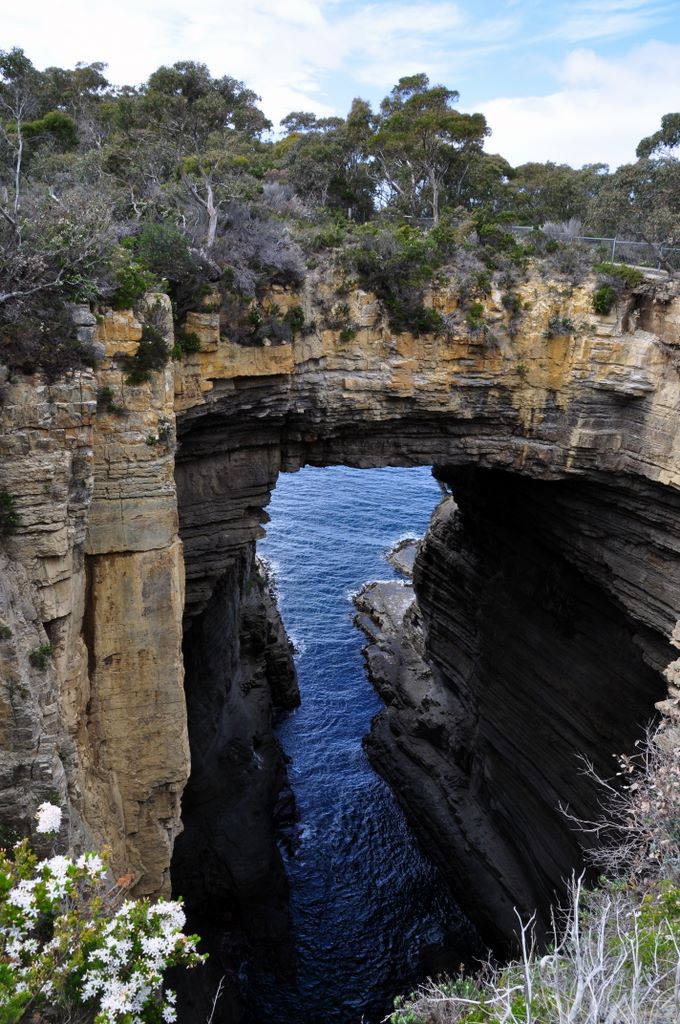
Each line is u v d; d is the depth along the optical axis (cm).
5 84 3195
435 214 3475
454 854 3095
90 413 1357
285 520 6450
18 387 1259
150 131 3534
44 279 1359
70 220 1515
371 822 3406
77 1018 839
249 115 4394
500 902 2881
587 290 2367
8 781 1222
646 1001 773
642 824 1545
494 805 3094
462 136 3738
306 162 3934
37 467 1278
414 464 2645
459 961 2750
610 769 2530
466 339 2367
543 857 2800
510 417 2528
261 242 2189
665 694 2342
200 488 2400
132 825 1662
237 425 2350
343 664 4544
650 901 1137
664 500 2333
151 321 1549
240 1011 2470
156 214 2172
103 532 1545
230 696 3397
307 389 2316
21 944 836
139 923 883
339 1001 2591
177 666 1653
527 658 2927
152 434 1547
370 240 2348
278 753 3628
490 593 3150
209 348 2028
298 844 3241
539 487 2717
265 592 4444
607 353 2339
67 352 1320
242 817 3034
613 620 2591
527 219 3797
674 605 2305
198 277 1930
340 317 2288
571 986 802
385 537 6219
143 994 846
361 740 3928
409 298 2314
